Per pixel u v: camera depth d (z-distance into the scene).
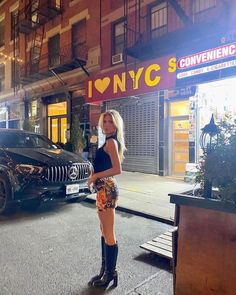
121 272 3.19
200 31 8.06
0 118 19.47
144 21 10.34
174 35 8.41
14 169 5.19
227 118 2.47
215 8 8.38
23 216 5.32
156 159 10.28
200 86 8.62
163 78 8.07
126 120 11.29
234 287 2.05
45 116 15.36
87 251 3.74
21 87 16.92
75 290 2.80
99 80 9.91
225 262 2.10
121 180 9.08
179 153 9.80
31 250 3.75
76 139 10.79
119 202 6.16
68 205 6.20
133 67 9.44
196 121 8.77
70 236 4.29
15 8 17.53
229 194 2.03
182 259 2.34
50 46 15.10
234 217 2.06
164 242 3.77
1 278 3.01
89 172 5.89
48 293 2.74
